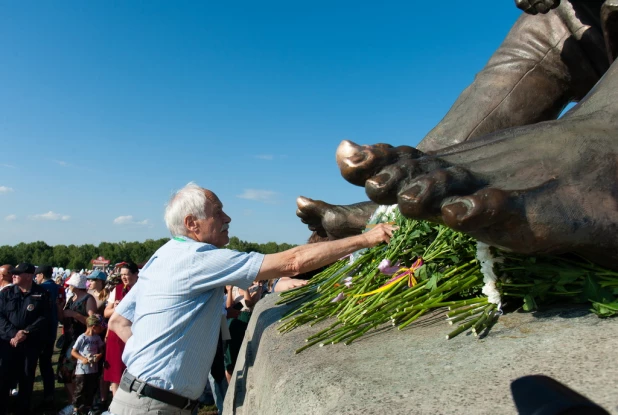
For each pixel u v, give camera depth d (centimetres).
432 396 141
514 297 216
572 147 188
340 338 232
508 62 354
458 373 153
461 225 164
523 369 144
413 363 173
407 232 280
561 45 335
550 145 190
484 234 171
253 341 404
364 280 300
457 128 355
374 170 185
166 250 329
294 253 312
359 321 244
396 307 241
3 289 769
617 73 215
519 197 169
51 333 830
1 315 745
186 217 340
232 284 316
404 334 217
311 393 174
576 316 186
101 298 838
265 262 311
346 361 196
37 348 764
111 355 601
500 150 193
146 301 319
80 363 688
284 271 310
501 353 162
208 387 765
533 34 347
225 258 313
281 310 395
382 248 314
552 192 175
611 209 176
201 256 315
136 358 313
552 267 198
